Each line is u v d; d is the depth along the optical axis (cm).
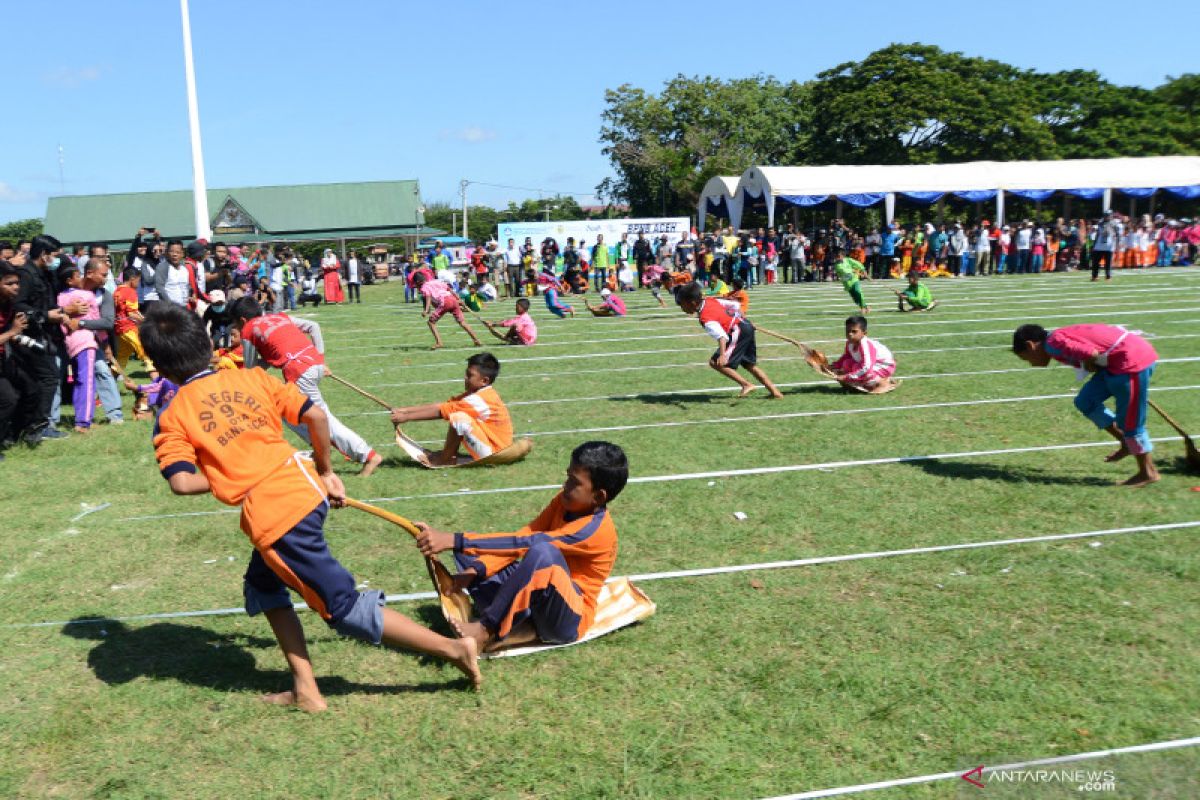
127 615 526
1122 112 5628
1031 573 545
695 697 419
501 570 493
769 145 6662
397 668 457
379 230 6359
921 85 5297
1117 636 463
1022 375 1204
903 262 3488
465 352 1670
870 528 631
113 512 718
